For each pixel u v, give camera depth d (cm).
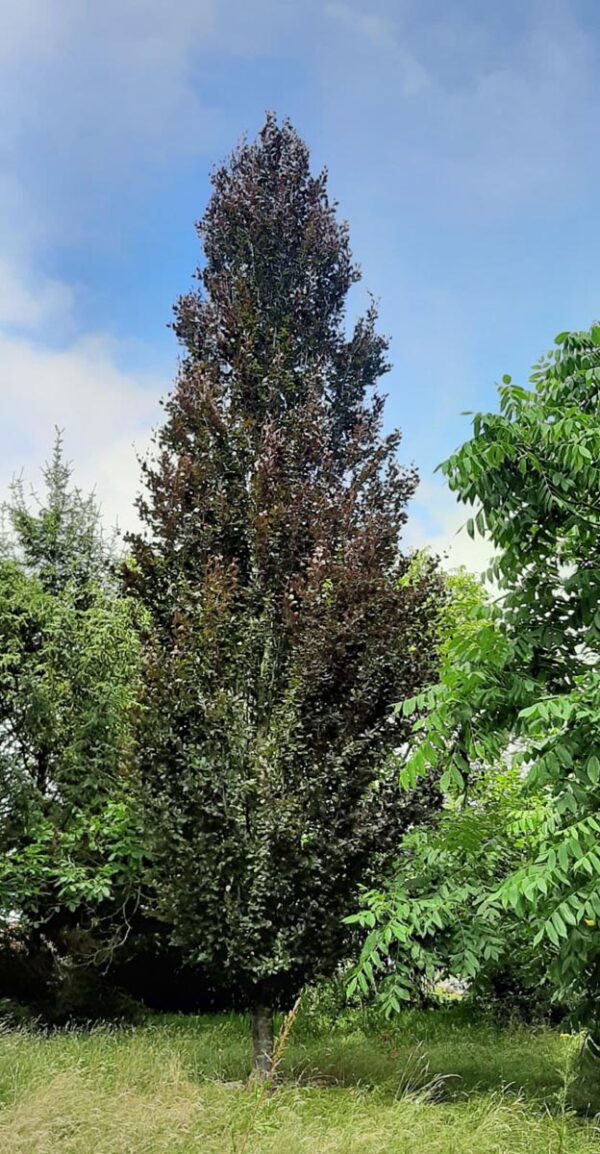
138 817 808
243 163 1159
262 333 1034
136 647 1164
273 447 883
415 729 616
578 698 543
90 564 1343
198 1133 467
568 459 572
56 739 1169
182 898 734
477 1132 511
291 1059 763
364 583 786
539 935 525
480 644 627
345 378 1067
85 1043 773
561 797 573
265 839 714
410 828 777
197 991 1208
